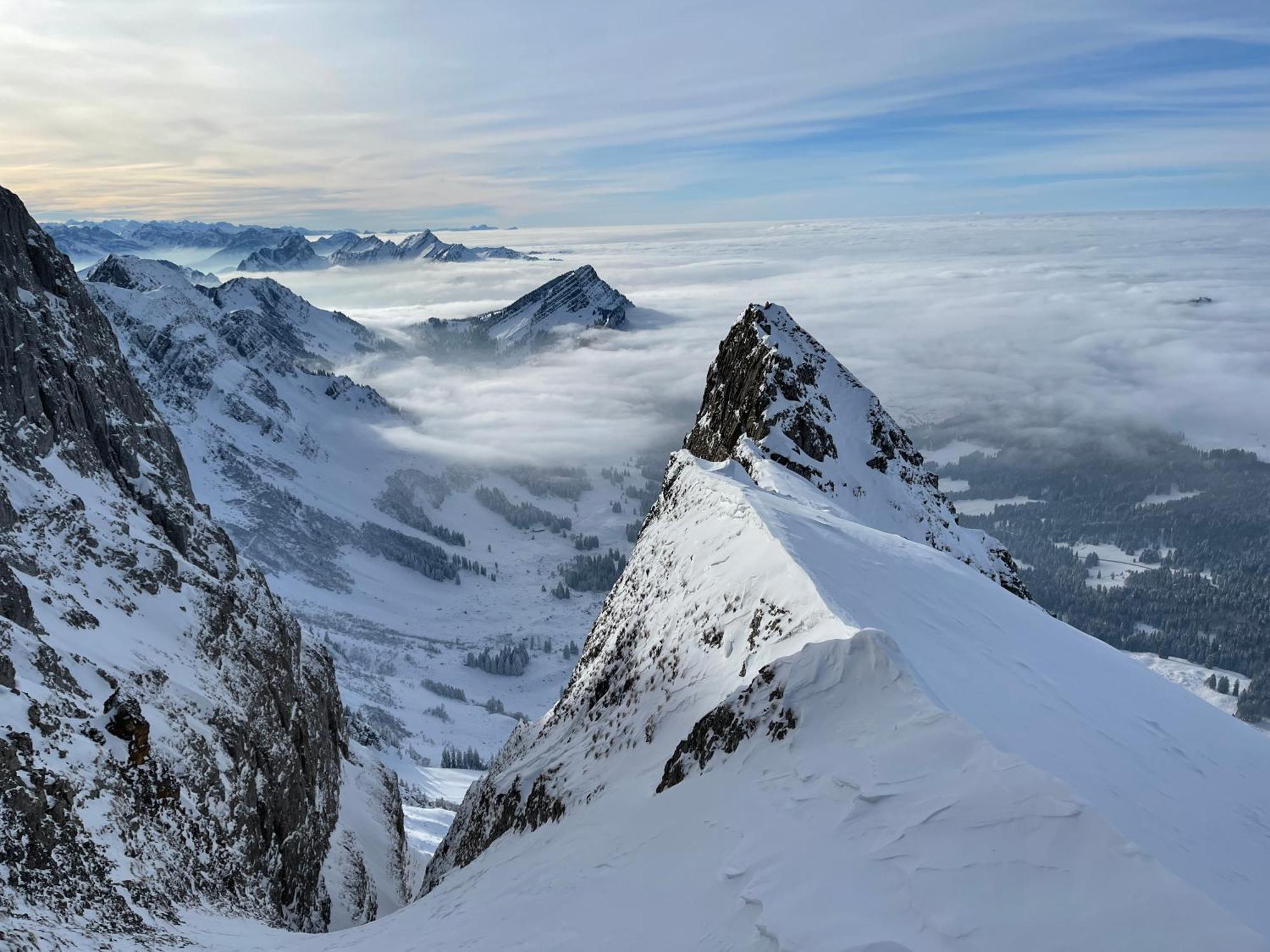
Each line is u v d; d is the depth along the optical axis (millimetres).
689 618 52656
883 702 28109
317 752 79062
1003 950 16500
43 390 73125
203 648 65562
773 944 18328
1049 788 20359
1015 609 49719
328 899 64062
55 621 51969
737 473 80188
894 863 19922
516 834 52875
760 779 27656
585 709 61844
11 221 80688
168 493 85750
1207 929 15859
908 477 104500
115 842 37094
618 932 22766
